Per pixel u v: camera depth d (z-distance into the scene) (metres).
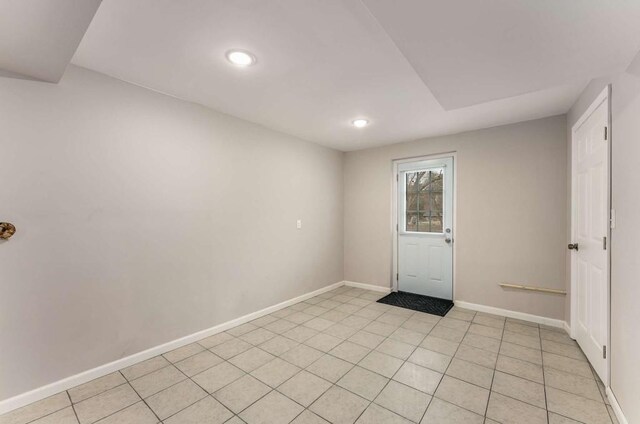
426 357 2.40
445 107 2.13
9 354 1.77
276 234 3.54
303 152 3.95
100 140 2.12
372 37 1.67
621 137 1.67
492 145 3.39
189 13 1.46
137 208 2.32
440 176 3.88
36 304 1.86
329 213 4.43
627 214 1.59
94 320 2.10
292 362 2.33
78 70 2.02
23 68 1.72
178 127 2.57
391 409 1.78
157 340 2.44
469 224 3.57
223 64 1.99
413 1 1.07
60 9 1.20
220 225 2.92
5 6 1.17
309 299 3.98
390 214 4.27
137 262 2.32
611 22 1.16
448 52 1.42
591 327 2.25
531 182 3.15
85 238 2.05
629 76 1.55
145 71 2.09
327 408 1.79
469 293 3.57
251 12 1.45
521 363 2.29
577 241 2.62
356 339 2.74
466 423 1.66
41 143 1.87
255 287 3.28
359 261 4.58
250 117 3.08
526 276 3.18
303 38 1.68
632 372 1.52
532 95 2.50
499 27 1.21
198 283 2.73
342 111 2.89
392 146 4.22
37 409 1.77
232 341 2.71
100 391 1.95
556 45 1.34
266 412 1.76
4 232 1.73
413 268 4.15
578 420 1.67
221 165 2.92
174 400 1.87
